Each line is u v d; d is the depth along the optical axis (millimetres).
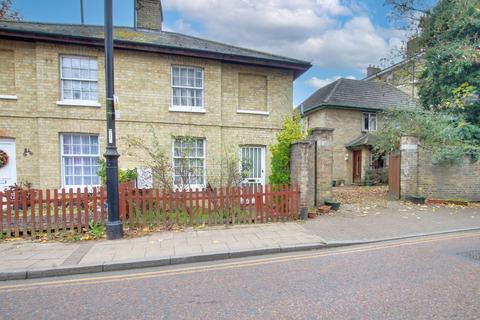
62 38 9297
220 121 11102
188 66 10836
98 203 6645
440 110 12273
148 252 4953
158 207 6562
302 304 3258
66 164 9875
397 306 3184
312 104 20281
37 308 3244
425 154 10406
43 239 5652
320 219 7566
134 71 10211
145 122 10328
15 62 9352
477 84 10672
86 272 4344
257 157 11836
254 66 11602
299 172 7586
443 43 11172
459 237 6172
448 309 3111
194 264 4703
